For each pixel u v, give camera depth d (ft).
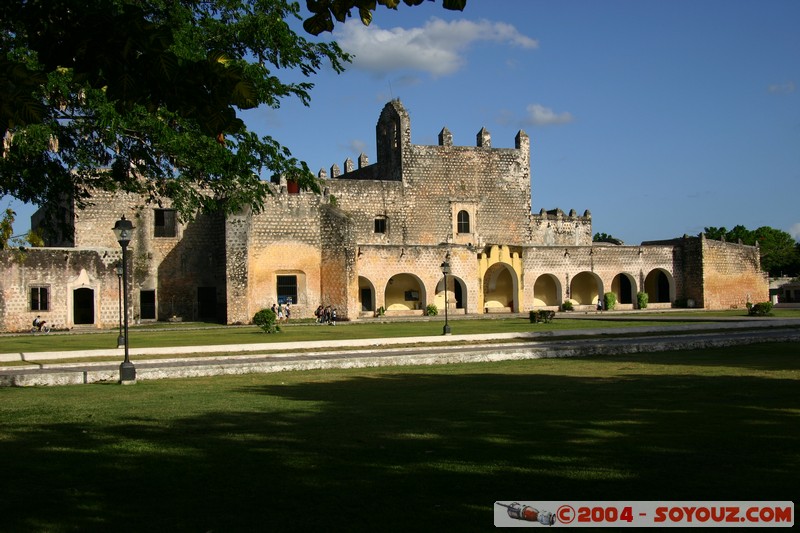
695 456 28.99
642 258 197.98
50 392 52.65
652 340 87.51
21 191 58.49
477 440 32.63
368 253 170.30
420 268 175.11
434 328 125.39
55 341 103.50
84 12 17.72
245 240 156.25
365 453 30.45
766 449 30.07
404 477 26.61
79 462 29.73
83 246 157.58
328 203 168.14
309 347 84.33
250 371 64.59
